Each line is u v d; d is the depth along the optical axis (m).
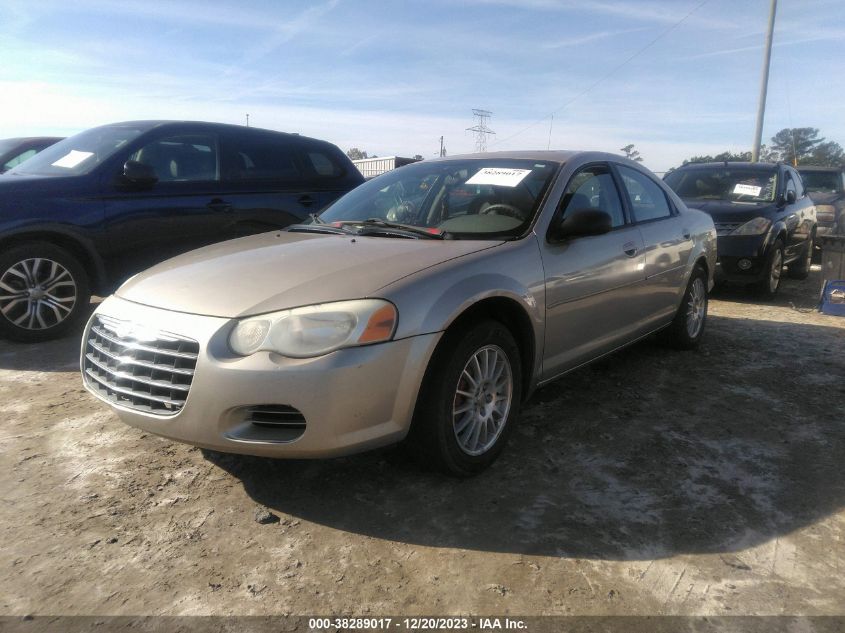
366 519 2.57
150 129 5.56
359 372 2.39
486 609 2.06
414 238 3.22
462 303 2.65
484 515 2.60
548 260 3.20
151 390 2.56
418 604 2.09
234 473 2.94
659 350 5.06
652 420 3.62
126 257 5.28
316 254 2.95
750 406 3.85
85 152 5.45
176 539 2.43
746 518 2.61
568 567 2.27
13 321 4.82
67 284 4.99
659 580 2.21
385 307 2.46
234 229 5.87
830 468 3.06
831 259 6.58
